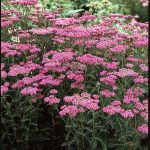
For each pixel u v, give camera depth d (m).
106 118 1.71
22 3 2.31
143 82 1.85
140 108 1.71
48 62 1.92
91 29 2.21
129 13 4.35
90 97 1.84
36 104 1.94
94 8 3.42
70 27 2.25
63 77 1.86
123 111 1.66
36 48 2.01
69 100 1.70
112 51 2.01
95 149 1.77
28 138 1.83
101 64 2.04
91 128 1.80
